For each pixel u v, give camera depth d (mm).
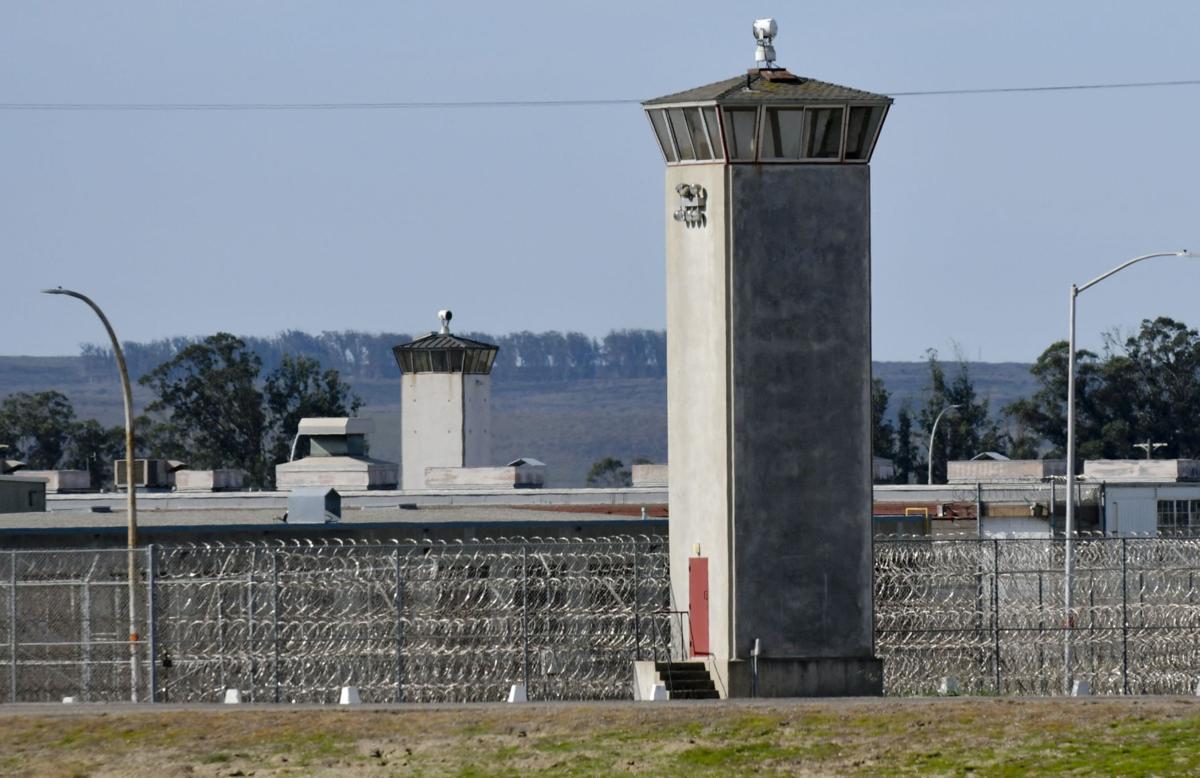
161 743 87000
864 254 114812
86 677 109125
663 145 118062
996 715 90375
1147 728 86812
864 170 114875
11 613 107875
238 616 113000
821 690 112500
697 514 115938
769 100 112500
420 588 113312
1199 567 120250
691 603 116188
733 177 114062
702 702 97562
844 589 113562
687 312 116812
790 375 113938
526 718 91312
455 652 109500
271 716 92812
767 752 83375
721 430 113938
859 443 114250
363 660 113188
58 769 82875
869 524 113938
